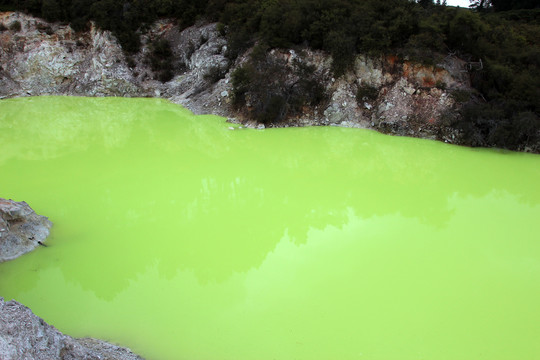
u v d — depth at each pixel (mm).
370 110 23078
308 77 23781
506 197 13727
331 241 10523
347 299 8047
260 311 7609
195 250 9797
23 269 8625
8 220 9297
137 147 18469
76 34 32969
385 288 8445
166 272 8805
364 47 22953
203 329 7098
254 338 6898
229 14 30500
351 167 16578
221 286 8375
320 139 20453
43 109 26156
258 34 26250
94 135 20375
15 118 23516
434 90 21266
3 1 32406
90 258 9219
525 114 18312
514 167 16641
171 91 31203
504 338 7031
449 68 21156
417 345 6820
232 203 12758
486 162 17281
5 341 4547
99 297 7863
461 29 21250
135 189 13516
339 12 23891
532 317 7594
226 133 21234
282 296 8094
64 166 15594
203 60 29641
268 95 22375
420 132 20984
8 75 30969
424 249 10164
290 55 24000
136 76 32219
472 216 12219
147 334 6922
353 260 9570
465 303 8000
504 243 10539
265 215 11977
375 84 23203
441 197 13664
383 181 15086
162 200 12750
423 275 8969
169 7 34219
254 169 16031
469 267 9336
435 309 7793
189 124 22906
